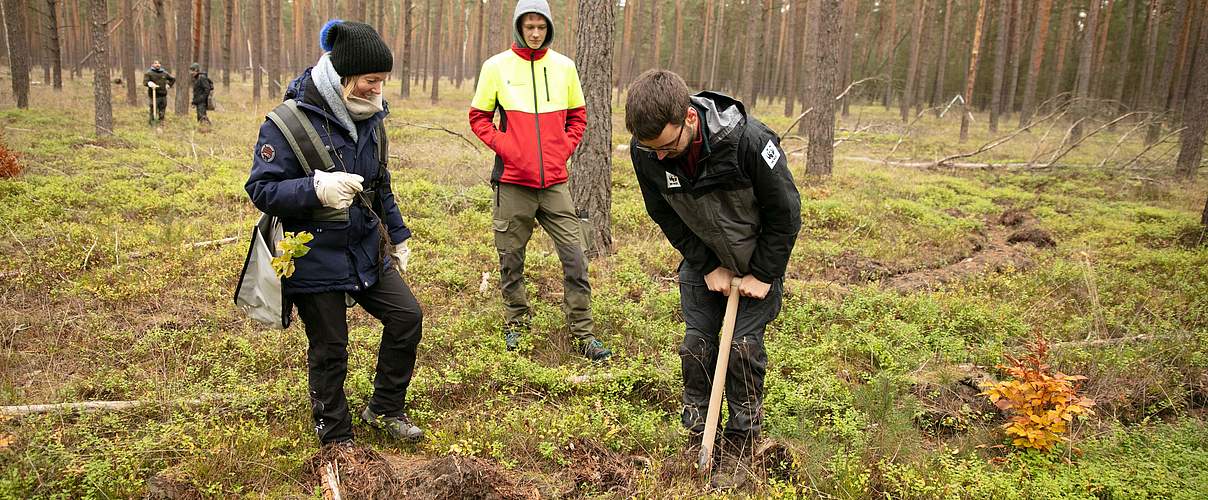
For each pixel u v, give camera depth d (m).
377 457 3.00
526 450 3.24
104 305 4.83
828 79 11.24
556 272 5.89
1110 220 9.11
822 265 6.67
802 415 3.56
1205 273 6.47
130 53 20.64
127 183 8.62
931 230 8.21
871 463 3.23
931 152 16.70
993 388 3.60
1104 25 33.97
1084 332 5.08
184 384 3.73
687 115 2.44
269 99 26.58
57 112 16.67
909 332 4.83
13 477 2.71
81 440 3.14
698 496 2.85
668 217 2.90
